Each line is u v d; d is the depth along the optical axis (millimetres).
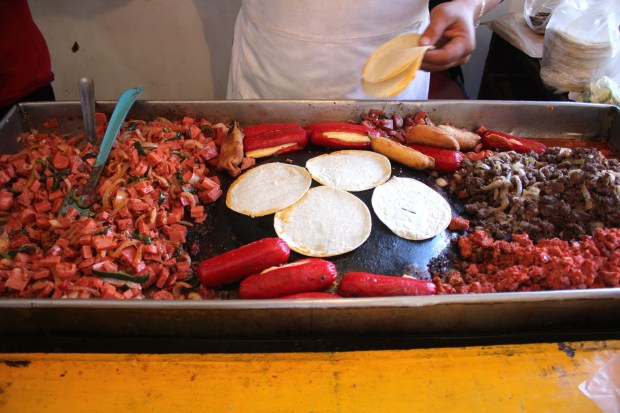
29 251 1460
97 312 1140
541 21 2607
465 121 2008
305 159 1904
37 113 1905
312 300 1139
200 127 1955
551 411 1072
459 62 1685
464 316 1175
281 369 1140
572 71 2264
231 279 1416
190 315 1146
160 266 1452
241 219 1662
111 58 3271
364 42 1913
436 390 1105
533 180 1706
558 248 1437
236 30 2283
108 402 1074
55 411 1057
